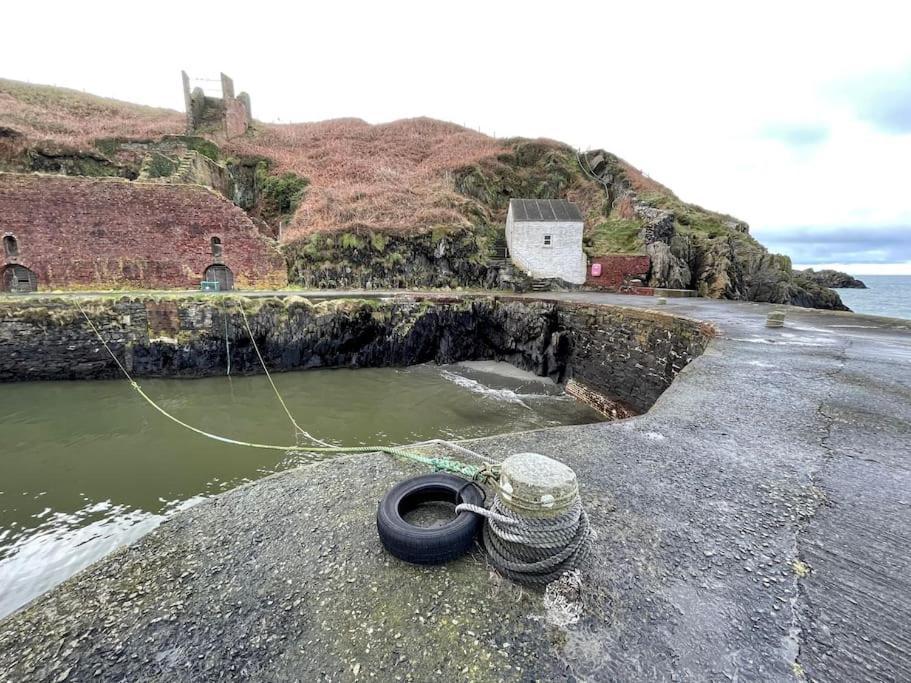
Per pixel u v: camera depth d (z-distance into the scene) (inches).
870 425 166.2
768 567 89.0
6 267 691.4
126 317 570.6
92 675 66.9
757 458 138.6
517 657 68.8
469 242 949.2
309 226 932.6
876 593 82.0
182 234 770.2
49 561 245.8
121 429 424.5
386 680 65.0
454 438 426.3
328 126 1637.6
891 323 424.5
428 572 88.3
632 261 956.6
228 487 325.1
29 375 547.5
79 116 1279.5
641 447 146.6
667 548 94.7
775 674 65.6
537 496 82.0
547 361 657.0
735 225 1144.8
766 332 370.0
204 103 1350.9
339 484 124.3
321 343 642.2
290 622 76.2
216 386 564.1
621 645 70.9
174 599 82.0
